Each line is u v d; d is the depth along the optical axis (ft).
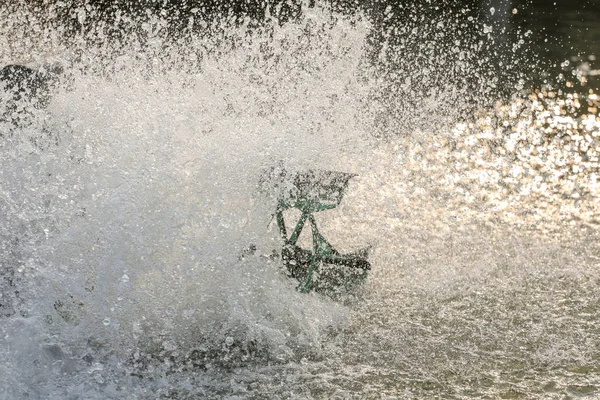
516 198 77.97
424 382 45.09
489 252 64.75
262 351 48.57
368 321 52.60
